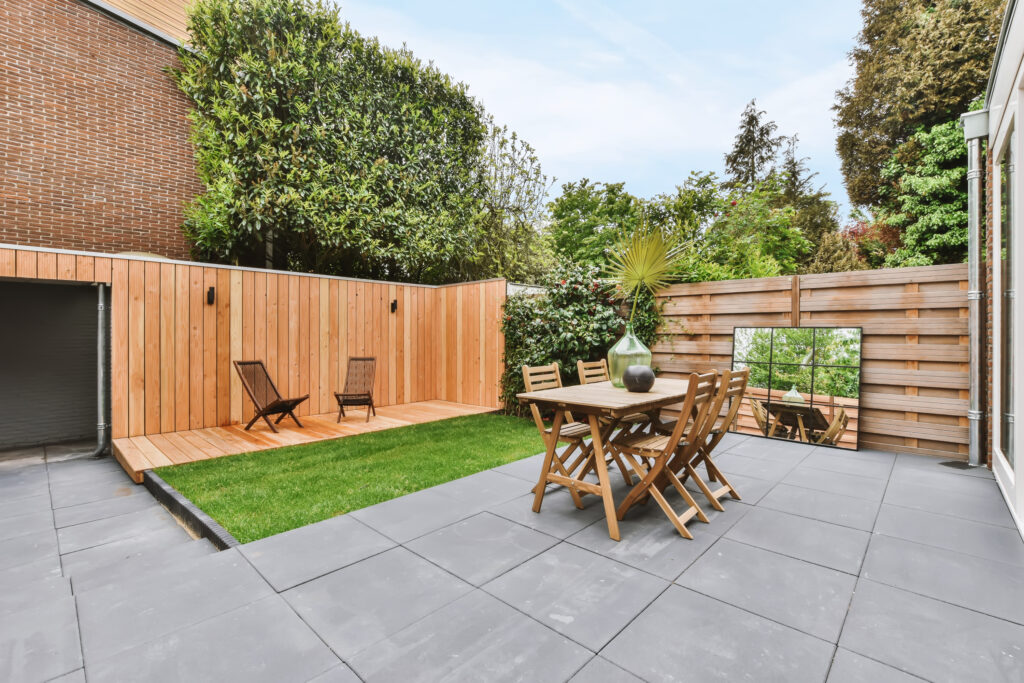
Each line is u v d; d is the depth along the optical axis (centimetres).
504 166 1062
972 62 1224
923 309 443
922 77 1318
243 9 765
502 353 733
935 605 196
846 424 472
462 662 162
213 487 362
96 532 318
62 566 271
